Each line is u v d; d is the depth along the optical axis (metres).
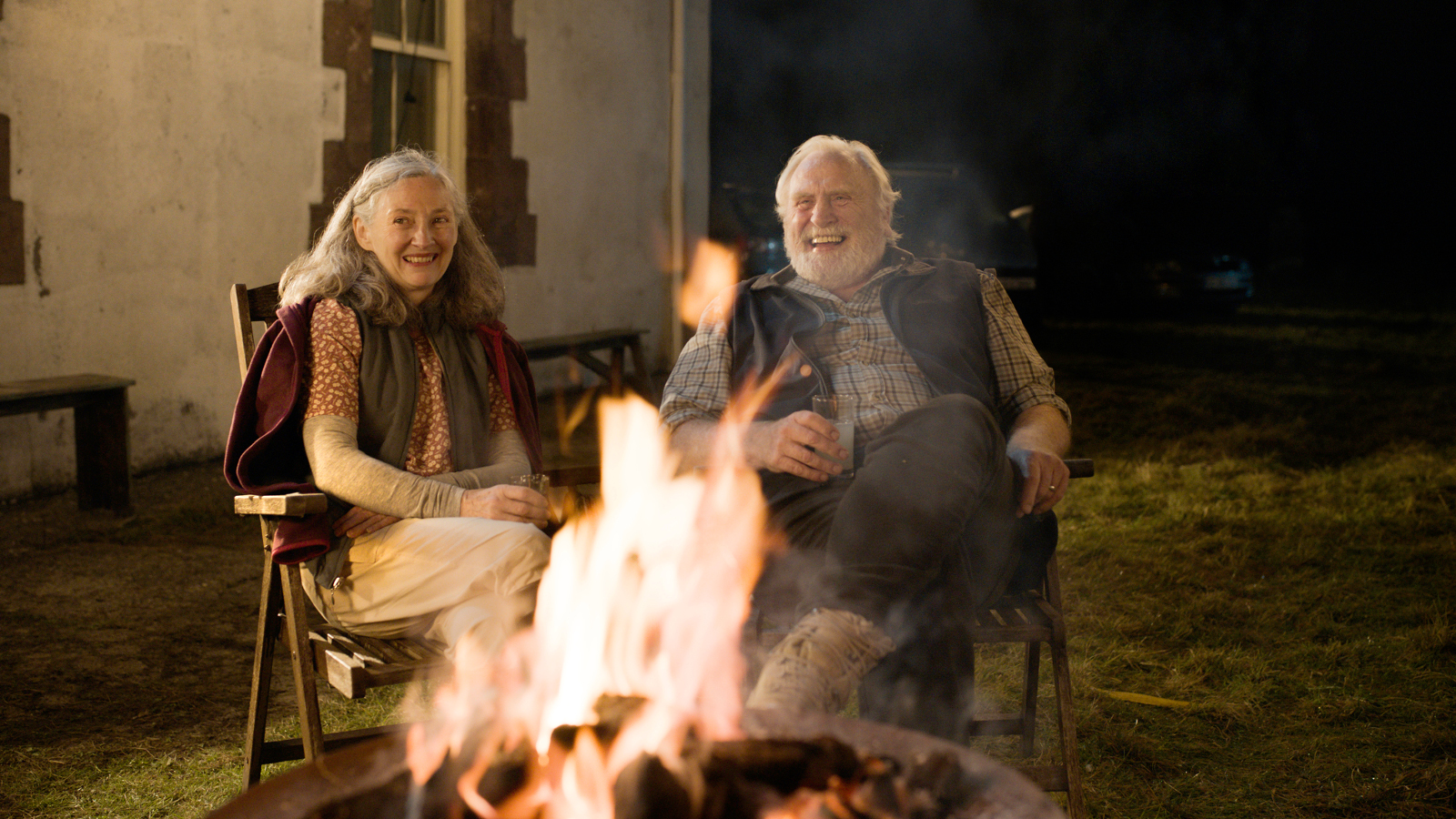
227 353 6.45
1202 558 4.83
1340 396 8.96
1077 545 5.02
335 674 2.35
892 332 2.99
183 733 3.11
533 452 2.94
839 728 1.51
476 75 8.06
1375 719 3.27
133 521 5.16
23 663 3.55
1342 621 4.09
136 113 5.84
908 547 2.12
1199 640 3.91
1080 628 4.01
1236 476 6.32
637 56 9.70
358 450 2.57
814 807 1.28
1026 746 3.00
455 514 2.53
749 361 3.04
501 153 8.23
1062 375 10.11
